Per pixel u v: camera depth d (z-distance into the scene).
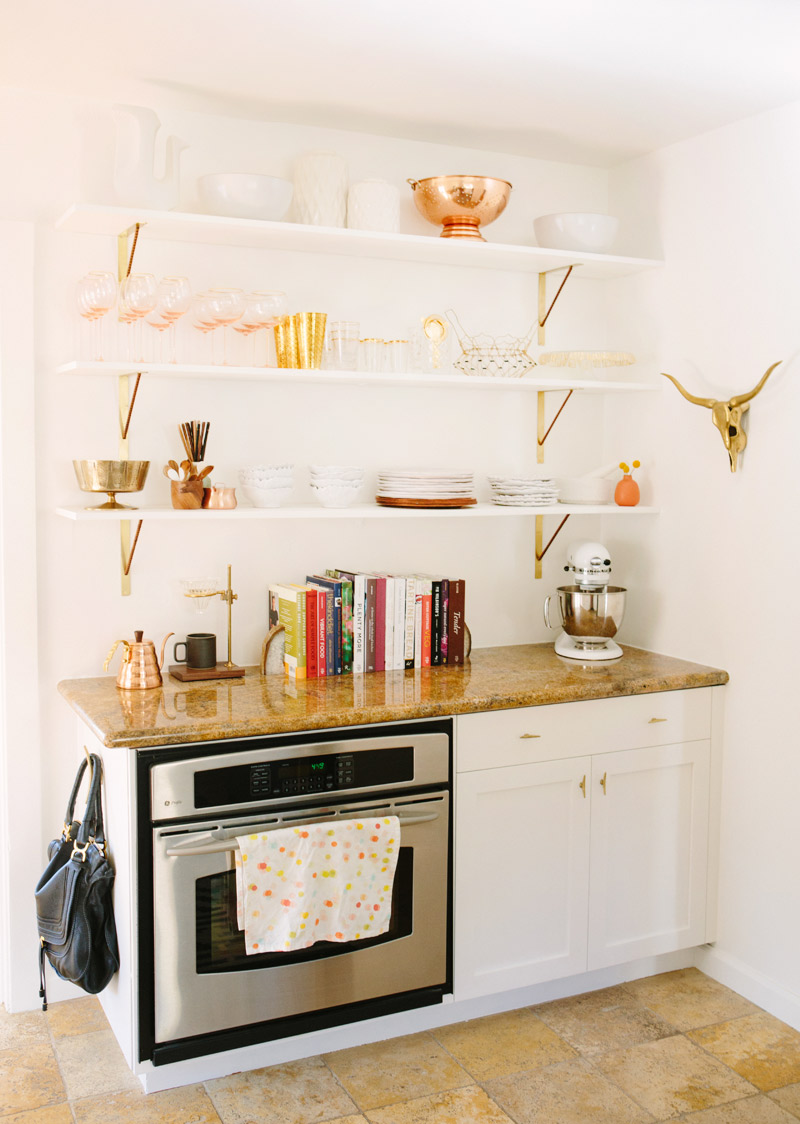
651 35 2.28
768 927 2.90
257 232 2.65
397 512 2.84
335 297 3.02
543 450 3.39
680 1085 2.51
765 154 2.81
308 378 2.74
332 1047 2.64
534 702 2.70
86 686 2.73
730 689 3.00
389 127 2.95
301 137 2.93
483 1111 2.39
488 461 3.31
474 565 3.32
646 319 3.28
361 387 3.08
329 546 3.09
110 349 2.76
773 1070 2.58
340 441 3.07
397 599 2.97
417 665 3.02
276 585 2.99
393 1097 2.45
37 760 2.76
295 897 2.36
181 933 2.32
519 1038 2.71
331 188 2.79
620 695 2.83
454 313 3.20
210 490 2.70
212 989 2.37
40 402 2.70
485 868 2.70
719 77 2.54
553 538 3.32
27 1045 2.63
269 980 2.42
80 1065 2.55
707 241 3.02
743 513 2.93
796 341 2.73
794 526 2.77
